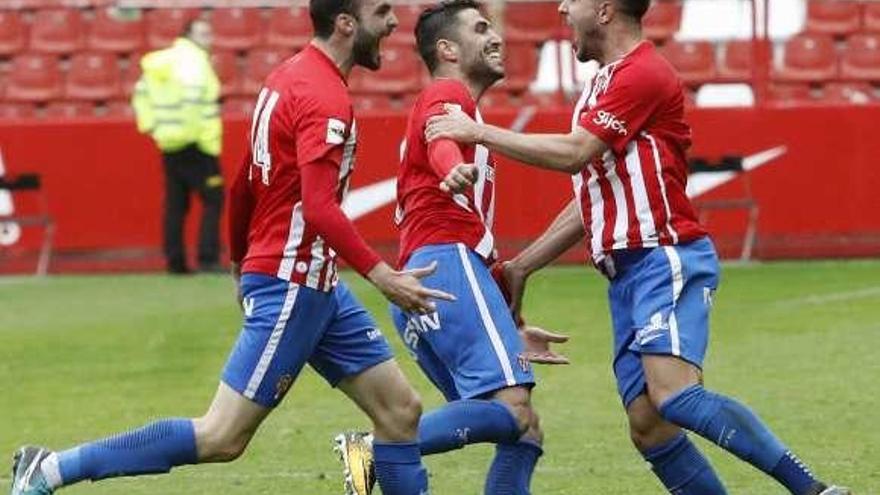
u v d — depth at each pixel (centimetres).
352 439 2306
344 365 2203
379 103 6300
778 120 5678
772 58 6291
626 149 2175
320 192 2050
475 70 2455
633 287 2194
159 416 3400
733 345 4034
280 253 2130
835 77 6228
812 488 2123
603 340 4178
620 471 2812
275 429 3238
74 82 6512
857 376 3603
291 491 2733
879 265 5497
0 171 5825
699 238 2200
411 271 2092
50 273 5847
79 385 3769
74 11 6662
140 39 6638
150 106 5609
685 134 2211
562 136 2173
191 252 5881
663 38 6444
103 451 2141
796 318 4422
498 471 2309
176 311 4862
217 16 6594
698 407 2131
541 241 2386
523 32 6291
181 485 2788
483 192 2378
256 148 2142
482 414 2248
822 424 3145
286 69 2138
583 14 2208
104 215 5831
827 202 5681
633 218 2180
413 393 2227
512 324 2323
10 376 3903
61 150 5825
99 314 4850
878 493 2623
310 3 2144
